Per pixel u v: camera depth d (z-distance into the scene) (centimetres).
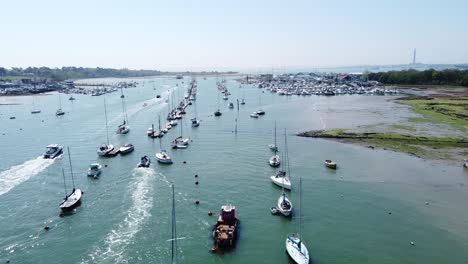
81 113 19075
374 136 12531
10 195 7350
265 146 11575
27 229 5944
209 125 15512
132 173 8762
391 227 6088
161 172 8844
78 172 8862
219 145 11775
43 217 6372
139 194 7388
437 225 6175
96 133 13775
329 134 12938
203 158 10156
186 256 5150
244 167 9244
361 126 14462
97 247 5397
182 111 18838
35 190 7638
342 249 5400
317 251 5344
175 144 11506
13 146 11606
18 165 9450
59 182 8131
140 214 6469
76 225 6081
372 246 5494
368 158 10044
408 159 9931
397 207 6869
